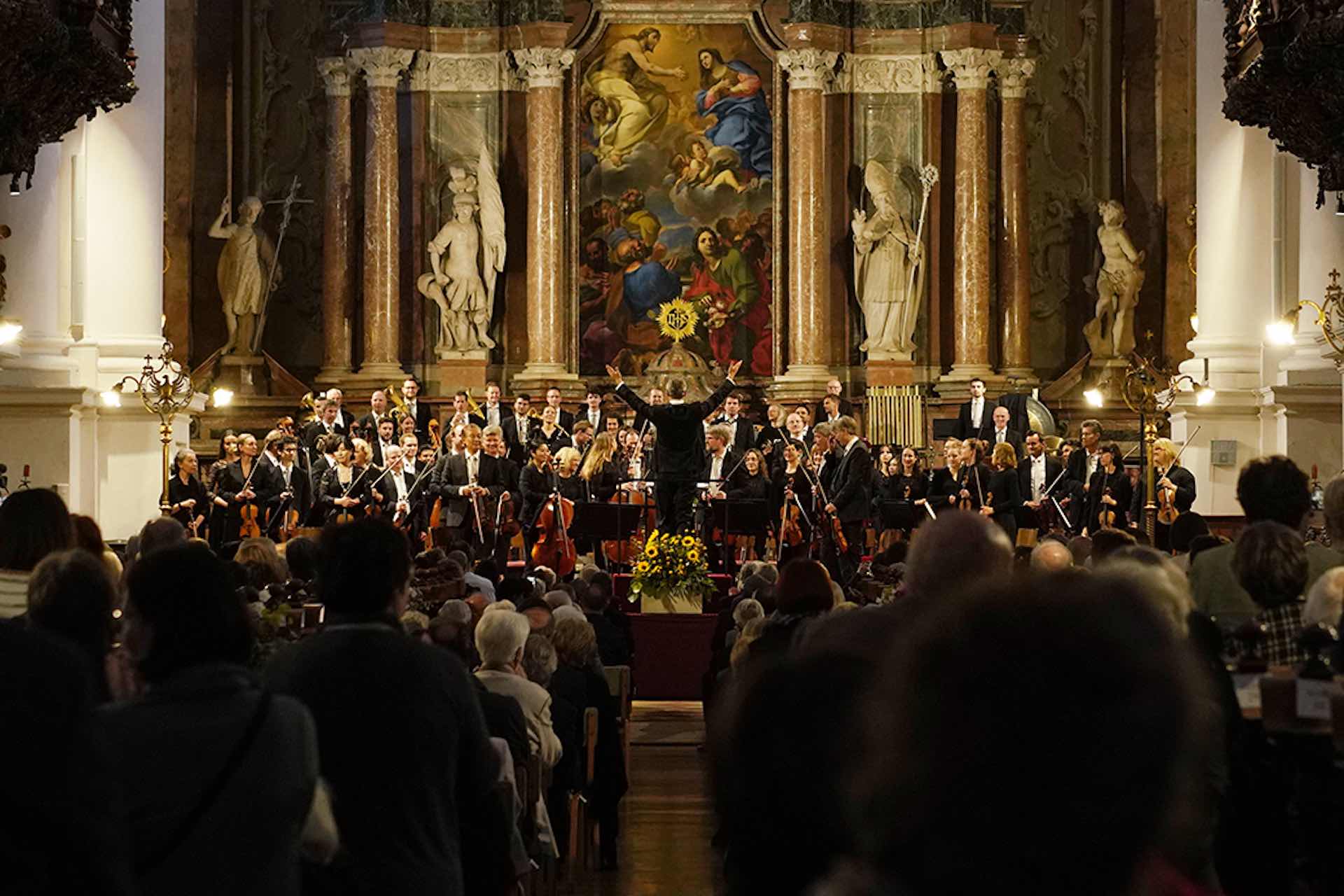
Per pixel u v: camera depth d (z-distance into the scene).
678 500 19.72
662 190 26.53
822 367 25.98
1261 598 6.00
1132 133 26.67
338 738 4.64
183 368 21.11
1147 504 18.84
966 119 26.05
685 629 17.77
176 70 25.75
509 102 26.39
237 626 3.94
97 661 4.62
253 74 26.52
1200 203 22.89
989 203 26.31
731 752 3.30
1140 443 24.94
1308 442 19.06
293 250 26.58
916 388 25.80
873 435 25.55
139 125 21.05
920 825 1.44
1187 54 26.33
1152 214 26.52
